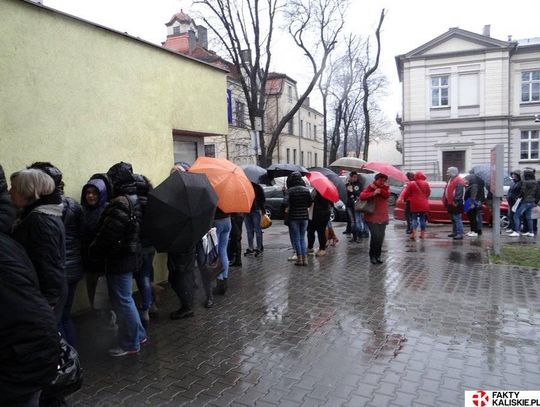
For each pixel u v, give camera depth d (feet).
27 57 15.57
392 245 34.55
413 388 11.78
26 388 6.58
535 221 39.52
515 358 13.50
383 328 16.22
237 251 27.12
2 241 6.70
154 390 11.92
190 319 17.57
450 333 15.60
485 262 27.20
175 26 103.19
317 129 164.66
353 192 36.78
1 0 14.66
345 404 11.03
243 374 12.79
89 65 18.06
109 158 19.06
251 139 44.32
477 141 93.30
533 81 91.71
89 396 11.62
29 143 15.67
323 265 27.27
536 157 92.43
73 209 13.47
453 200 35.99
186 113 23.88
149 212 15.20
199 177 16.38
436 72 94.48
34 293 6.66
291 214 26.66
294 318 17.53
